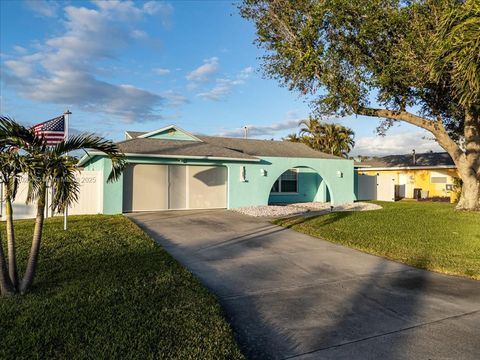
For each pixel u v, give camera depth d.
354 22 12.71
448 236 10.78
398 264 8.07
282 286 6.41
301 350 4.09
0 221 12.77
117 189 14.63
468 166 16.52
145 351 3.74
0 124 4.77
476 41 6.59
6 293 5.17
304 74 14.59
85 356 3.59
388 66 12.67
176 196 16.58
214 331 4.30
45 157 4.98
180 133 18.88
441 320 4.99
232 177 17.52
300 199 22.84
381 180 28.44
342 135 43.16
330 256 8.68
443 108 16.53
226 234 11.06
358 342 4.30
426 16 12.16
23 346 3.77
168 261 7.43
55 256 7.33
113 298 5.16
